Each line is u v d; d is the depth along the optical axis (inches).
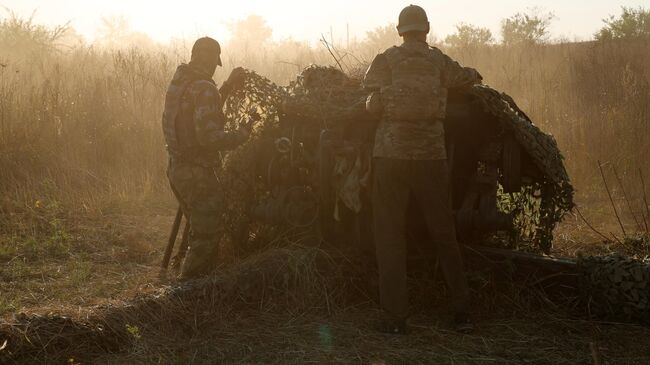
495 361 152.8
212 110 186.9
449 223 166.2
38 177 306.5
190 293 171.9
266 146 204.7
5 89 376.2
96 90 374.0
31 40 600.7
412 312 178.9
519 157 186.9
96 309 164.2
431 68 164.7
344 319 174.4
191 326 165.8
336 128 190.7
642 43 642.8
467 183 192.9
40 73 449.1
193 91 188.1
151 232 255.0
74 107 358.9
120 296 184.1
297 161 197.3
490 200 183.2
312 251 187.6
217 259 206.1
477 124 189.6
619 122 354.0
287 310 176.9
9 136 319.6
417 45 166.6
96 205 279.4
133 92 381.7
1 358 146.5
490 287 183.5
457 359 153.6
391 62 165.0
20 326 152.2
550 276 181.3
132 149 335.9
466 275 183.0
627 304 171.8
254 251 205.9
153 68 430.0
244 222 207.9
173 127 189.8
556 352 157.8
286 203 197.0
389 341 162.2
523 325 171.5
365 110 183.8
